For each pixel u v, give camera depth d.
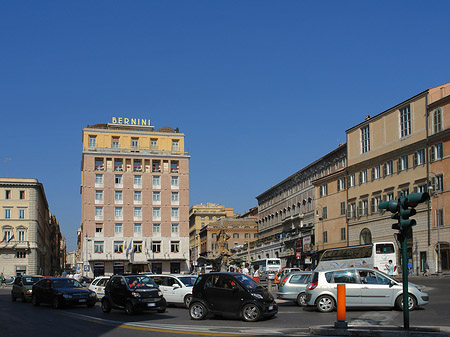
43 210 112.44
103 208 91.69
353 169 69.69
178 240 94.38
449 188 51.41
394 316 20.69
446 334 14.18
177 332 17.00
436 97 55.19
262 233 114.62
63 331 18.06
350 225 70.06
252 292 20.42
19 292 35.78
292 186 94.25
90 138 94.19
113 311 26.31
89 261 89.31
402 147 58.81
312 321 20.03
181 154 97.12
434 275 50.97
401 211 15.49
